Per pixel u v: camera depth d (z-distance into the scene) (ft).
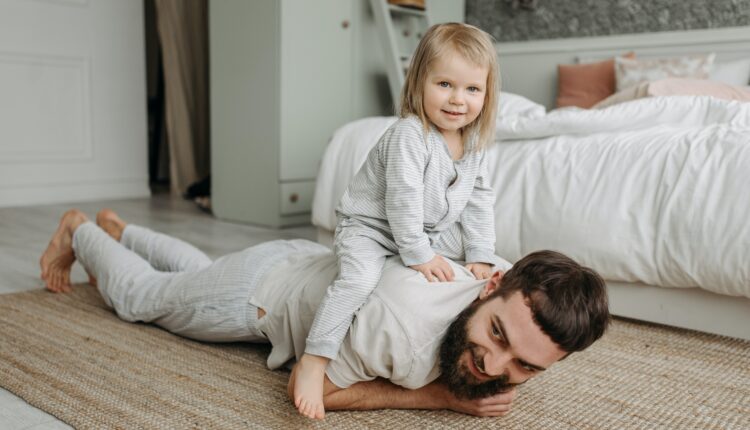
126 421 4.09
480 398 3.93
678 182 6.07
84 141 14.66
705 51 11.88
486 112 4.29
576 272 3.55
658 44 12.35
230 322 5.09
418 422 4.20
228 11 12.59
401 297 3.93
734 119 6.70
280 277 5.00
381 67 13.93
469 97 4.08
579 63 13.34
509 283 3.61
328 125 12.84
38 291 7.13
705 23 11.91
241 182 12.73
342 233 4.48
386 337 3.86
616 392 4.80
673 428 4.22
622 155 6.59
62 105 14.21
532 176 7.05
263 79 12.12
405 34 14.29
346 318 4.09
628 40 12.69
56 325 5.97
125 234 6.66
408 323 3.83
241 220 12.80
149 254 6.47
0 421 4.11
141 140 15.69
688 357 5.60
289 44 11.93
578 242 6.48
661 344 5.93
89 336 5.69
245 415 4.22
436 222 4.50
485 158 4.63
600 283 3.60
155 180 19.19
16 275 7.91
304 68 12.24
